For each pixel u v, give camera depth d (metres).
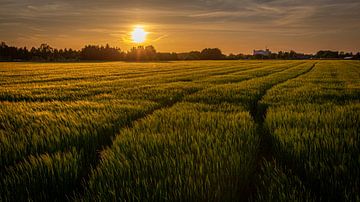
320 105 8.49
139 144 4.44
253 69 40.81
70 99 11.63
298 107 8.20
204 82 19.58
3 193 3.02
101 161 4.03
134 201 2.77
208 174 3.25
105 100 10.69
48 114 7.29
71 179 3.38
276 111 7.78
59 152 4.14
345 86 15.73
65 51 166.00
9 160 4.02
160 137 4.77
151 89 14.79
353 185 2.93
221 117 6.70
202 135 4.86
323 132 4.82
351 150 3.91
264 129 6.01
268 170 3.49
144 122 6.25
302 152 3.89
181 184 2.95
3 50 156.50
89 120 6.42
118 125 6.28
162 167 3.45
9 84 20.00
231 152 3.93
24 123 6.23
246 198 3.19
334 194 2.91
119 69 45.59
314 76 25.50
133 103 9.91
